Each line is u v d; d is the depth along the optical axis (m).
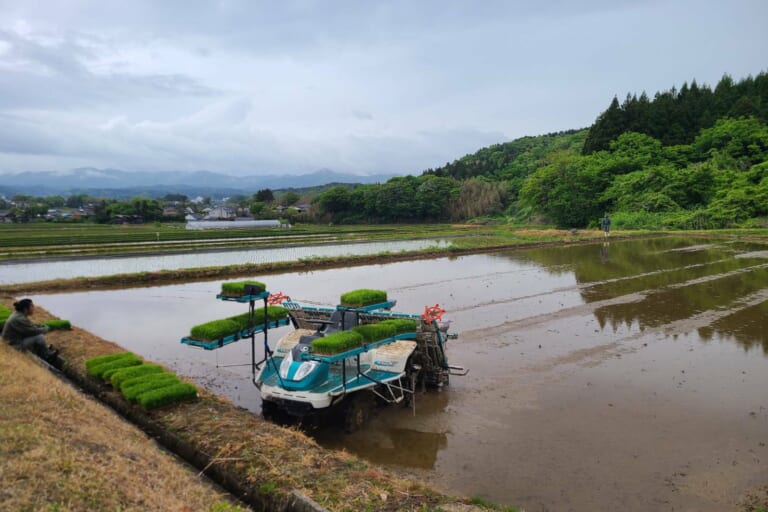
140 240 43.09
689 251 37.97
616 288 22.72
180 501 5.11
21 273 25.09
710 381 11.19
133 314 17.56
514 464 7.63
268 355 11.34
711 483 7.09
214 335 9.20
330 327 10.12
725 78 109.00
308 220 97.19
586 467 7.53
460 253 38.09
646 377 11.45
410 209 92.81
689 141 85.81
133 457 5.93
